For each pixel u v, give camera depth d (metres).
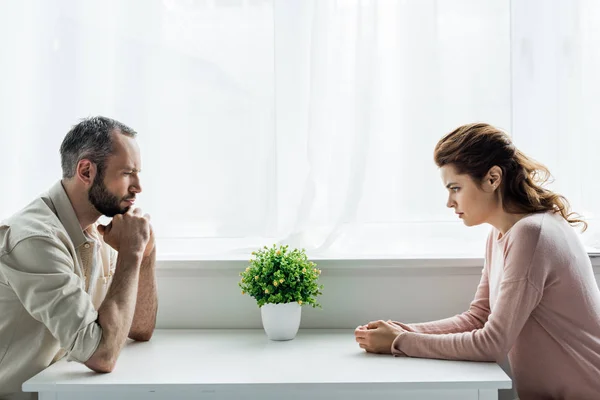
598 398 1.32
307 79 1.78
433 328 1.52
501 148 1.40
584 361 1.33
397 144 1.76
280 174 1.79
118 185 1.44
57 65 1.78
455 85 1.75
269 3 1.76
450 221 1.77
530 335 1.38
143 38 1.78
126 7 1.77
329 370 1.32
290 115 1.78
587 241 1.77
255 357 1.44
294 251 1.64
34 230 1.34
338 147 1.76
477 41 1.75
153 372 1.33
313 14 1.73
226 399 1.29
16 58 1.77
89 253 1.49
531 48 1.77
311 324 1.77
